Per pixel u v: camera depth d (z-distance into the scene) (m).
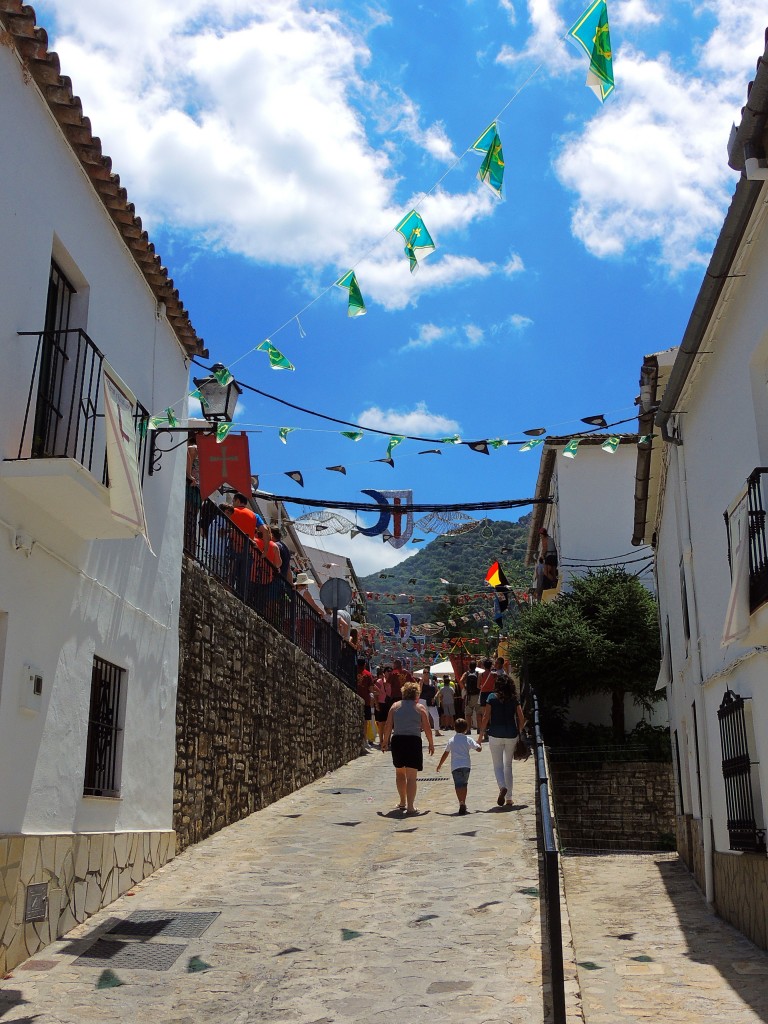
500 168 5.93
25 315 6.89
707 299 8.22
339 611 23.61
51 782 7.18
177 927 7.47
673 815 19.67
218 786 11.67
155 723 9.65
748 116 6.38
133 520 7.29
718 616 9.38
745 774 8.07
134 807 9.00
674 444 11.39
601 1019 5.80
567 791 20.22
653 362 11.23
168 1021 5.55
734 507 8.21
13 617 6.64
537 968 6.24
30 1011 5.66
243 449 10.72
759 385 7.69
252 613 13.64
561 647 20.72
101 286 8.36
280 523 20.08
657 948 7.87
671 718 15.05
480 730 13.88
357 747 21.95
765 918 7.57
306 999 5.86
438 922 7.47
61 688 7.39
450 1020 5.36
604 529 23.48
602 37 5.14
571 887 11.55
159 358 9.95
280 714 14.87
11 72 6.75
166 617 10.07
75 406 7.79
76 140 7.63
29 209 6.99
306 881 8.99
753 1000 6.19
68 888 7.35
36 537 7.00
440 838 10.88
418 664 35.22
